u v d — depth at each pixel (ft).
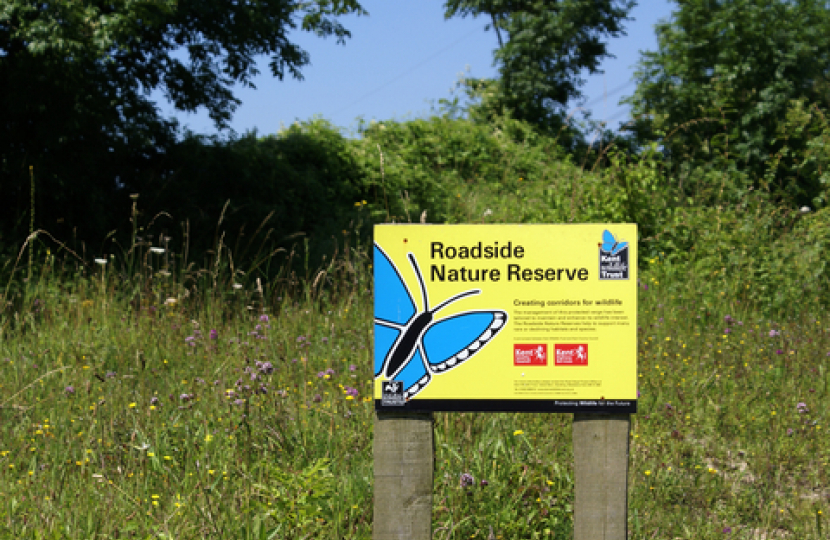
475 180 60.44
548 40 89.20
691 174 53.42
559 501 11.48
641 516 11.84
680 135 69.36
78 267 31.19
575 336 8.41
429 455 8.63
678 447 14.75
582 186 36.29
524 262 8.43
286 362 17.07
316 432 13.50
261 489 10.68
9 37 32.37
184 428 13.70
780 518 12.34
